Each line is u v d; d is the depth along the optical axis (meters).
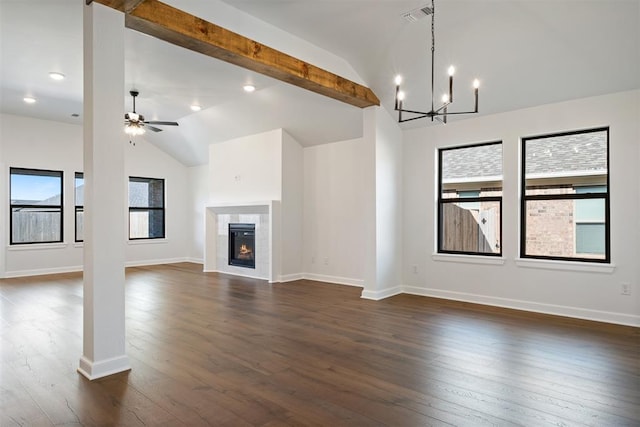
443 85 4.76
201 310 4.74
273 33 4.02
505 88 4.54
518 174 4.79
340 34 4.23
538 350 3.34
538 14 3.61
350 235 6.46
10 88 5.67
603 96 4.20
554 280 4.52
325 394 2.54
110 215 2.85
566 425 2.17
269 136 6.98
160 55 4.49
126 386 2.64
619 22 3.47
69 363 3.04
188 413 2.29
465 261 5.22
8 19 3.70
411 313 4.59
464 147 5.37
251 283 6.62
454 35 4.07
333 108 5.82
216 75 5.12
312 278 7.02
